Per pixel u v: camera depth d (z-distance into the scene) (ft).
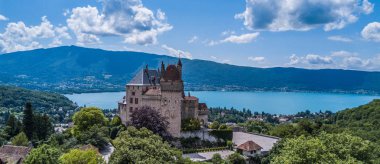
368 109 645.51
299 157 212.64
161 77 442.50
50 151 229.45
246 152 408.26
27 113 478.59
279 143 390.63
